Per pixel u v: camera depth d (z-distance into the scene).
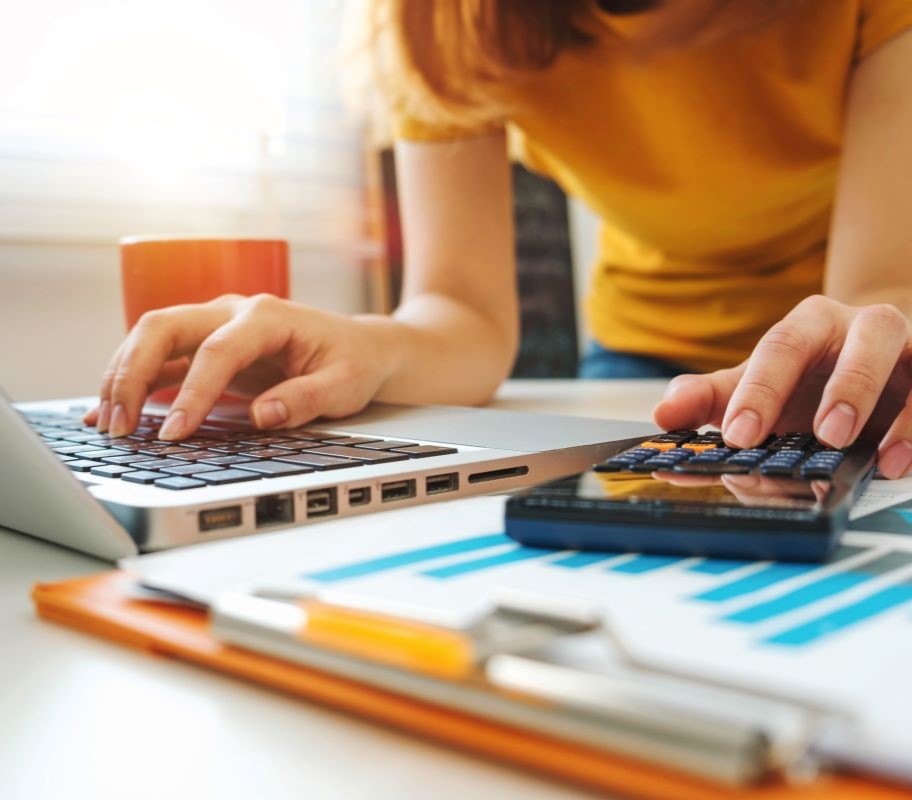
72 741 0.22
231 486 0.38
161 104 1.35
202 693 0.24
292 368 0.61
